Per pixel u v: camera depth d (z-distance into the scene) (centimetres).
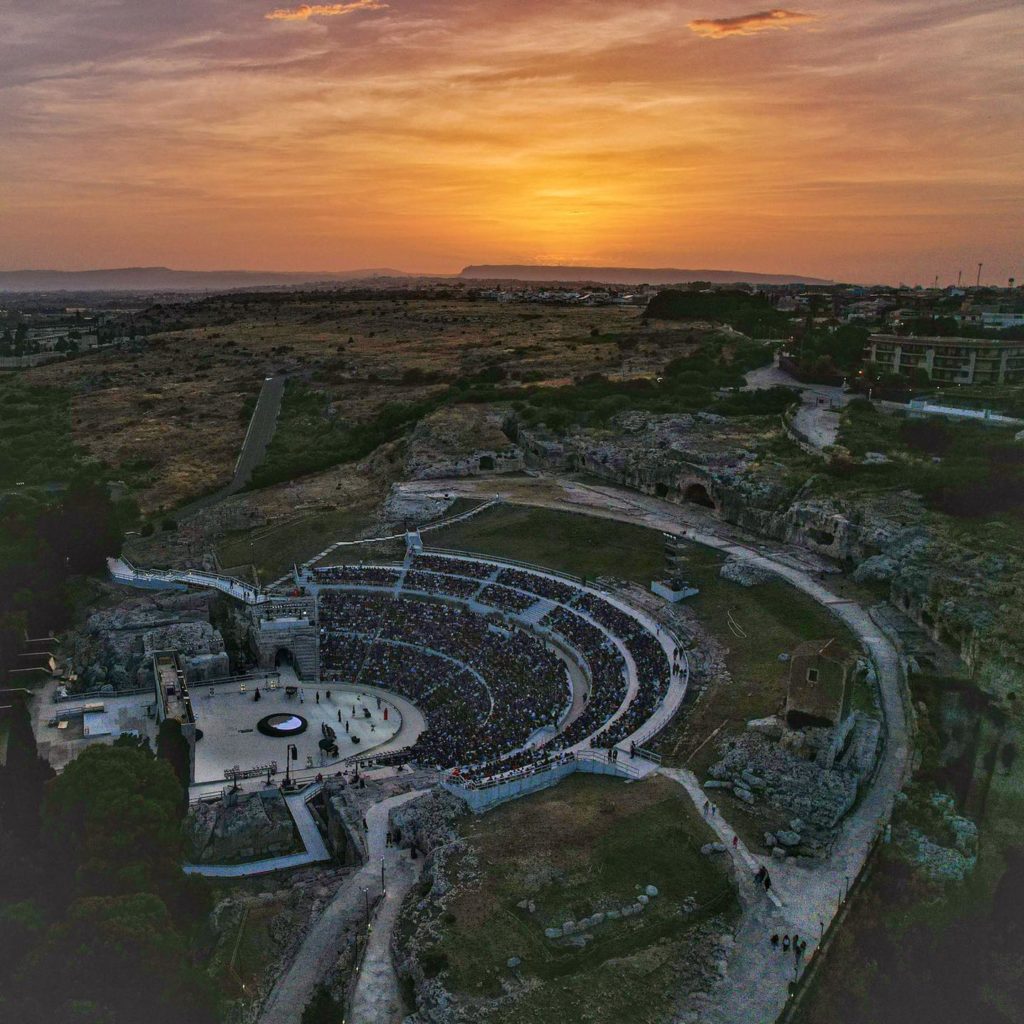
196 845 8106
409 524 16050
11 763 8200
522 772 8106
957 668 9606
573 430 18950
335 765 9706
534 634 11912
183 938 6309
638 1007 5566
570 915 6275
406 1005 5744
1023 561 10512
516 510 15800
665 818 7369
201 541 16788
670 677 9988
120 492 19875
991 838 7738
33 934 6038
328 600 13562
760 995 5725
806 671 8225
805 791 7600
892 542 11806
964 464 13350
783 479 14312
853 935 6312
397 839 7725
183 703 10444
